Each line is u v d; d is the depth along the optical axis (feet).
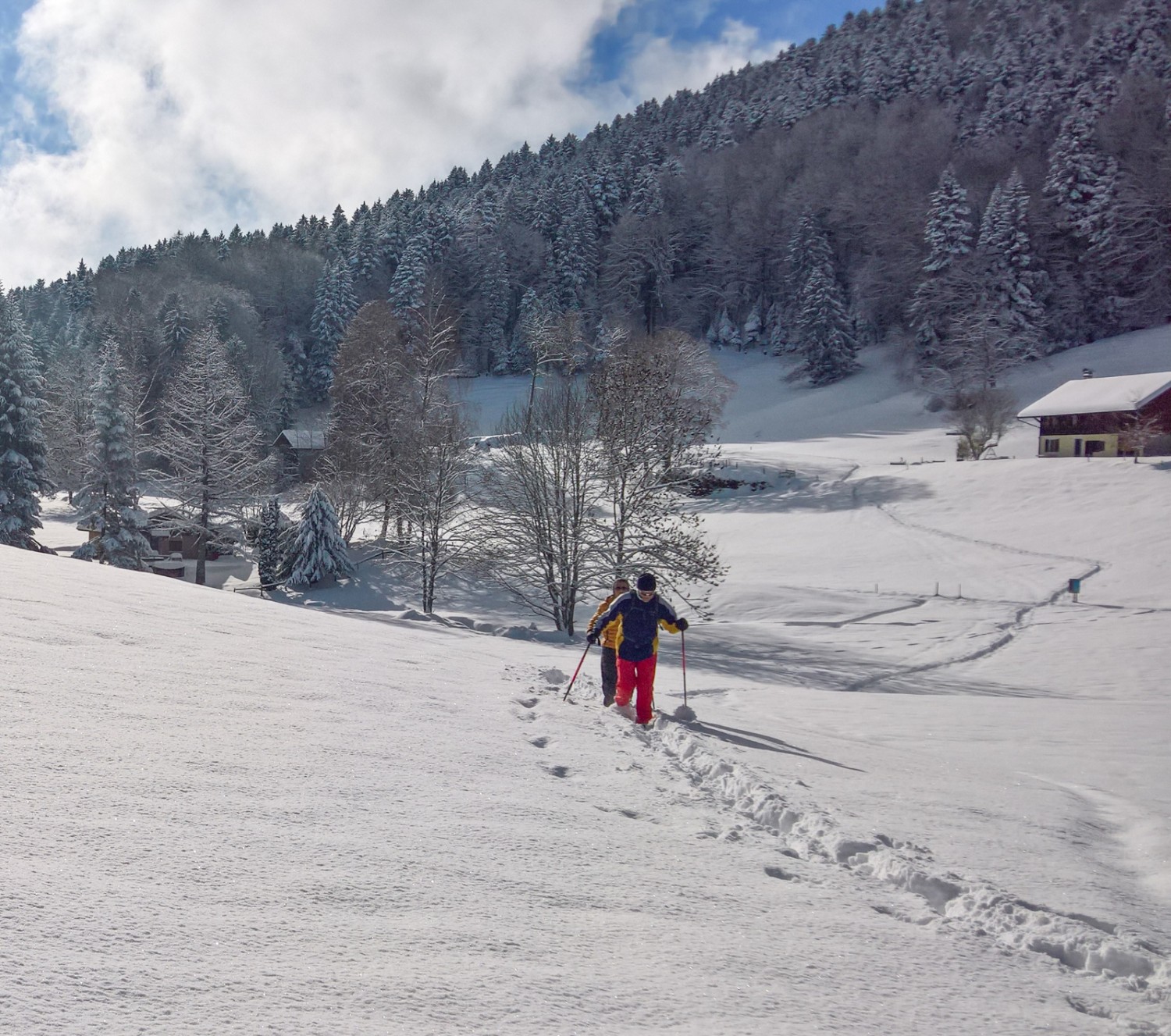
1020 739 35.09
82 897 6.79
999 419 247.29
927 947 9.18
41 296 524.52
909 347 368.07
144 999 5.45
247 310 392.06
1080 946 9.74
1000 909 10.75
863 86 634.02
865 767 22.18
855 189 466.29
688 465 101.91
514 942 7.43
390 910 7.69
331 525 142.00
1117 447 217.56
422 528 120.47
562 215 522.47
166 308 348.18
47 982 5.42
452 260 489.26
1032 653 93.40
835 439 305.94
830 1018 6.90
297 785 11.18
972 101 572.51
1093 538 154.51
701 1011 6.63
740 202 509.76
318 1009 5.71
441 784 12.60
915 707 45.32
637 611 27.12
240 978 5.96
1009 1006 7.89
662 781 16.01
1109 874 14.25
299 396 396.98
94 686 15.07
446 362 163.43
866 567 148.56
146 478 173.58
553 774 15.15
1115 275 361.51
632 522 98.78
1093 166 368.07
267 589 145.18
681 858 11.05
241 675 18.93
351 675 21.97
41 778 9.58
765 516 195.42
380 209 585.22
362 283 465.88
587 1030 6.04
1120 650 92.17
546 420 102.22
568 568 98.12
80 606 25.22
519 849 10.12
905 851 13.37
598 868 9.98
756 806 14.73
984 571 141.08
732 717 31.22
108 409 168.35
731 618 118.01
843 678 76.33
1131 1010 8.31
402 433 157.69
